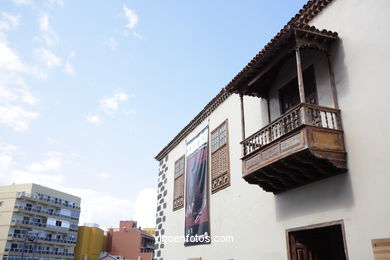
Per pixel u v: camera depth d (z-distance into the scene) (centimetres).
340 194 799
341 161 789
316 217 858
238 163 1280
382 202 705
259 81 1095
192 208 1581
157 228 1984
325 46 891
